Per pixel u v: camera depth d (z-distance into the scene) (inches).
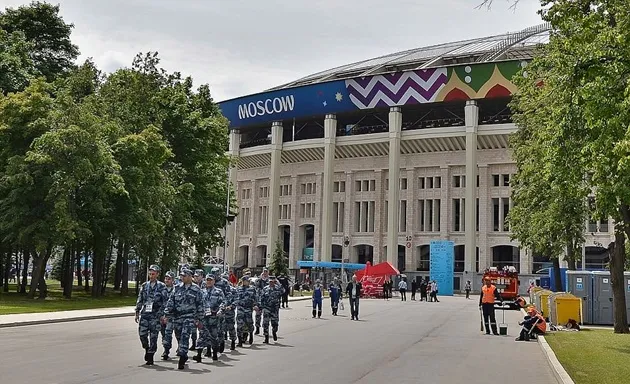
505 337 922.7
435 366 593.6
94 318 1138.0
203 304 561.9
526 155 1323.8
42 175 1508.4
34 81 1604.3
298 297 2138.3
